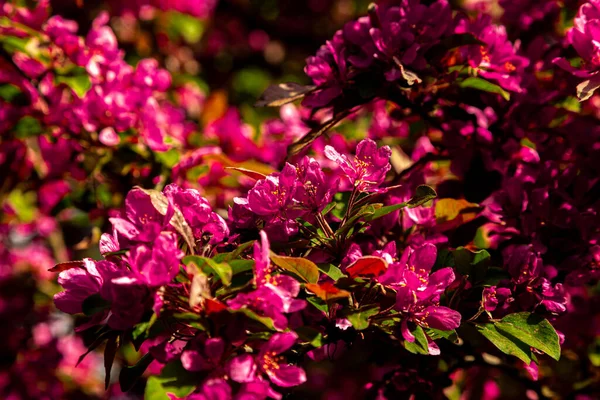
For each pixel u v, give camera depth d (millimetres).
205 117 1770
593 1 1119
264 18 2777
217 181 1392
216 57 2664
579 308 1277
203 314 986
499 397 1437
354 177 1054
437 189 1206
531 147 1190
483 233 1220
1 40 1305
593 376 1278
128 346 1697
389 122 1358
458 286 1056
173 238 994
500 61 1164
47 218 1748
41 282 1835
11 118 1339
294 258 986
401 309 1021
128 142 1334
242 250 1008
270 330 990
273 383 1016
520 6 1296
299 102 1229
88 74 1310
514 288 1083
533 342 1041
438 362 1176
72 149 1354
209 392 964
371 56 1131
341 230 1039
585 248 1129
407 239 1155
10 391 1676
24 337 1731
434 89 1171
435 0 1188
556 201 1154
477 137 1194
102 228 1357
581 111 1240
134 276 990
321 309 1016
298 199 1048
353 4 2750
